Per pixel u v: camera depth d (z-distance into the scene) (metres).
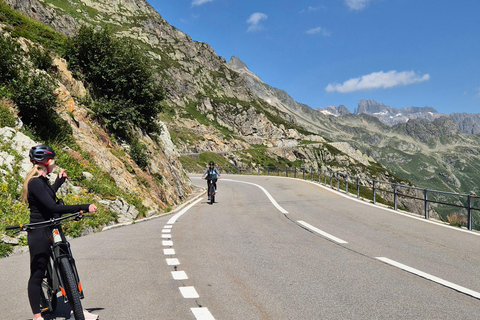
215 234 9.39
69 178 11.40
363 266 6.20
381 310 4.18
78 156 12.68
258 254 7.09
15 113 11.95
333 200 17.86
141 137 20.05
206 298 4.58
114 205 11.80
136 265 6.24
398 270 5.95
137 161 17.73
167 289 4.94
